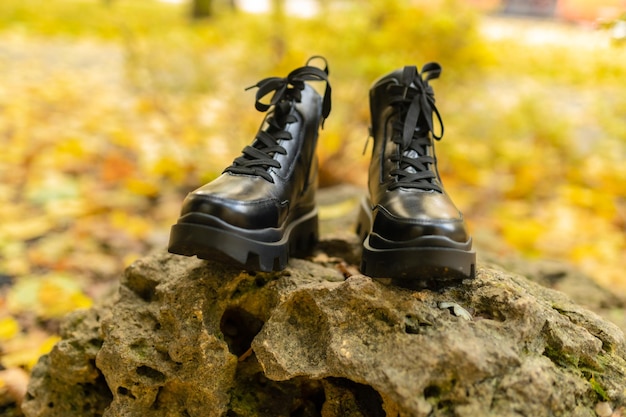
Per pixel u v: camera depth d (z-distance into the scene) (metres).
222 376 0.70
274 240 0.70
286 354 0.68
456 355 0.62
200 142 1.83
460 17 1.63
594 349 0.68
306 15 2.34
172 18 3.57
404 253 0.66
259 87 0.78
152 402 0.73
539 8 3.34
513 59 2.46
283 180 0.74
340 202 1.41
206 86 1.85
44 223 1.43
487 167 1.91
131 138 1.92
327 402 0.71
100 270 1.25
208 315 0.72
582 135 2.07
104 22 3.83
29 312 1.10
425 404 0.61
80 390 0.80
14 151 1.76
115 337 0.73
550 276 1.05
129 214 1.53
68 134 1.91
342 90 1.69
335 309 0.68
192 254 0.68
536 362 0.64
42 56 2.91
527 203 1.74
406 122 0.76
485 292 0.70
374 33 1.58
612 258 1.41
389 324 0.67
